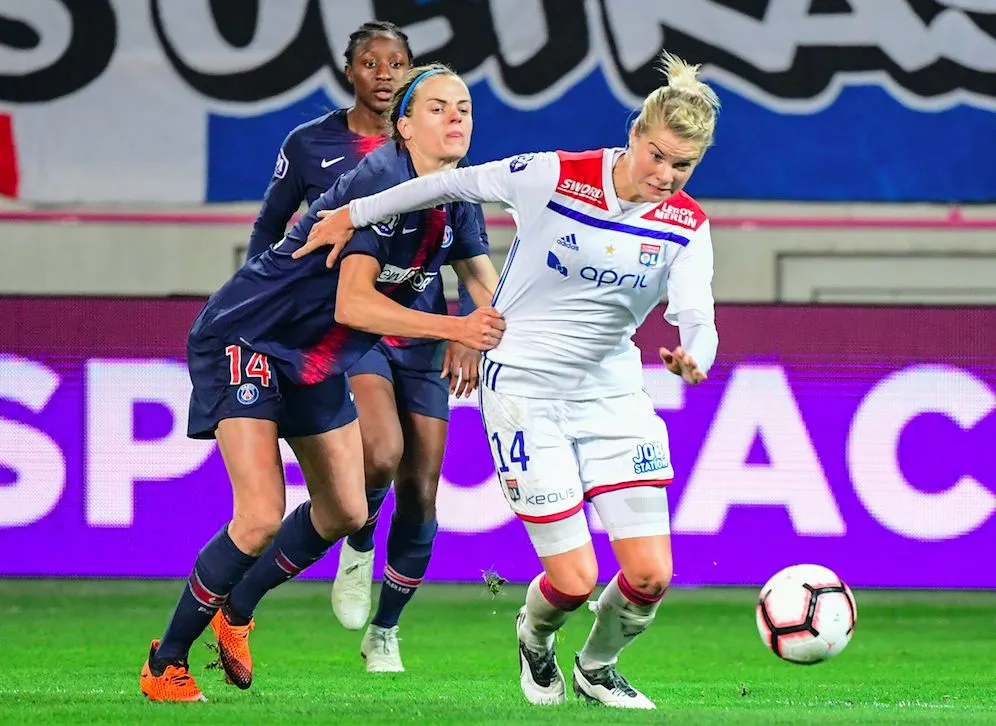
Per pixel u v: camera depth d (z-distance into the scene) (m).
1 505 26.14
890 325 26.19
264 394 14.95
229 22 34.44
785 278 36.28
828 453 26.17
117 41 34.59
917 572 26.09
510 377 14.78
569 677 18.94
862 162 34.72
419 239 15.04
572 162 14.18
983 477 26.14
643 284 14.40
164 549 26.11
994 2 34.31
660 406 26.17
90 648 21.95
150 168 34.88
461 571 26.11
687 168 13.54
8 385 26.12
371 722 13.78
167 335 26.14
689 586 26.12
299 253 14.84
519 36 34.19
